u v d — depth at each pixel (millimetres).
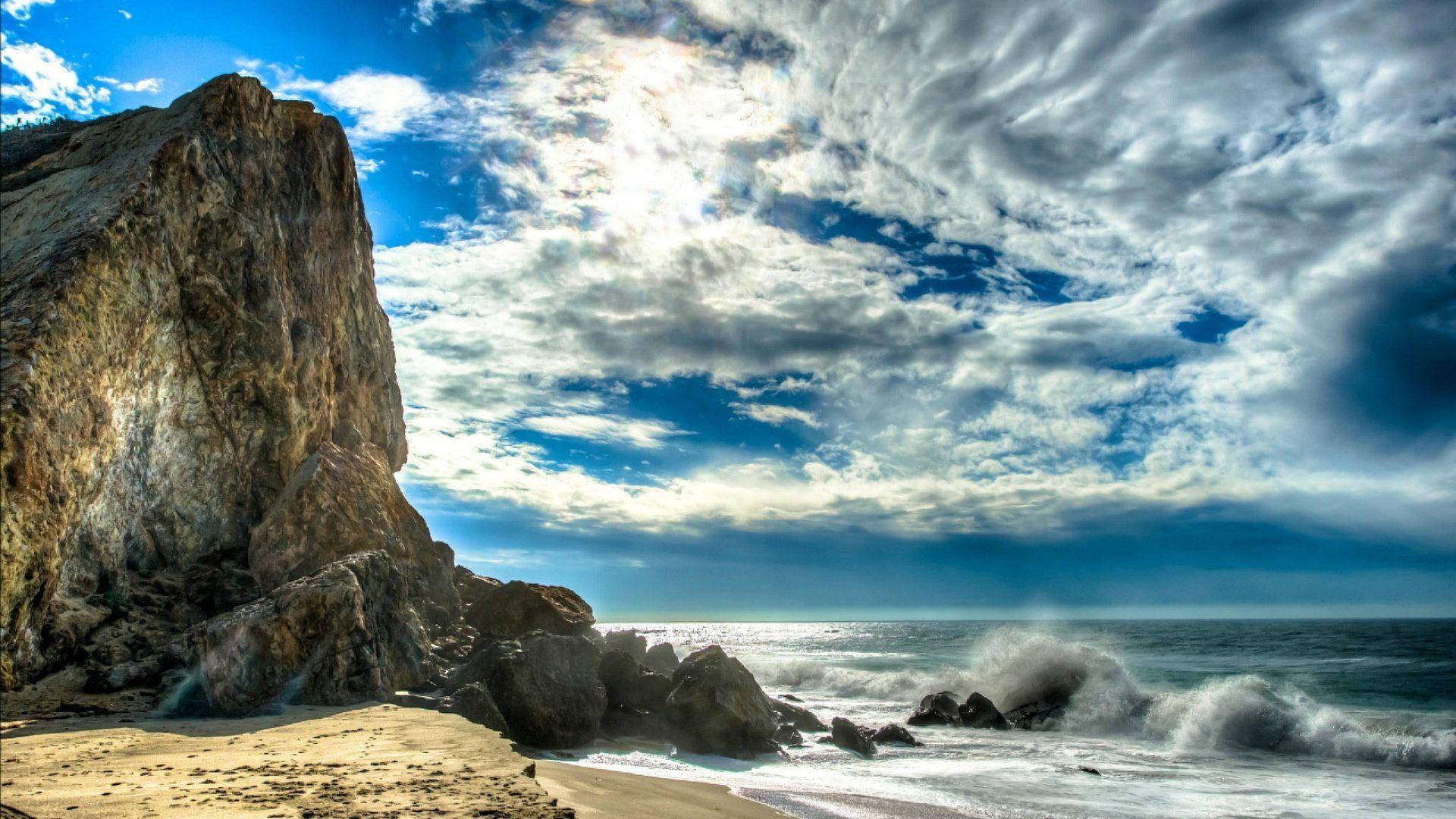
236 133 25781
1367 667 36969
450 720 13875
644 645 29812
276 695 15867
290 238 28109
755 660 41469
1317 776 18109
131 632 18828
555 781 12727
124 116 29312
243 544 23578
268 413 24703
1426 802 15594
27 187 25375
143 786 8977
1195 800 15523
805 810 13164
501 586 25594
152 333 21375
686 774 16312
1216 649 49031
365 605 18469
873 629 162375
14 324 17594
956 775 17625
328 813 7680
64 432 17469
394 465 35562
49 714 14883
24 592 16047
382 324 35750
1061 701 27547
